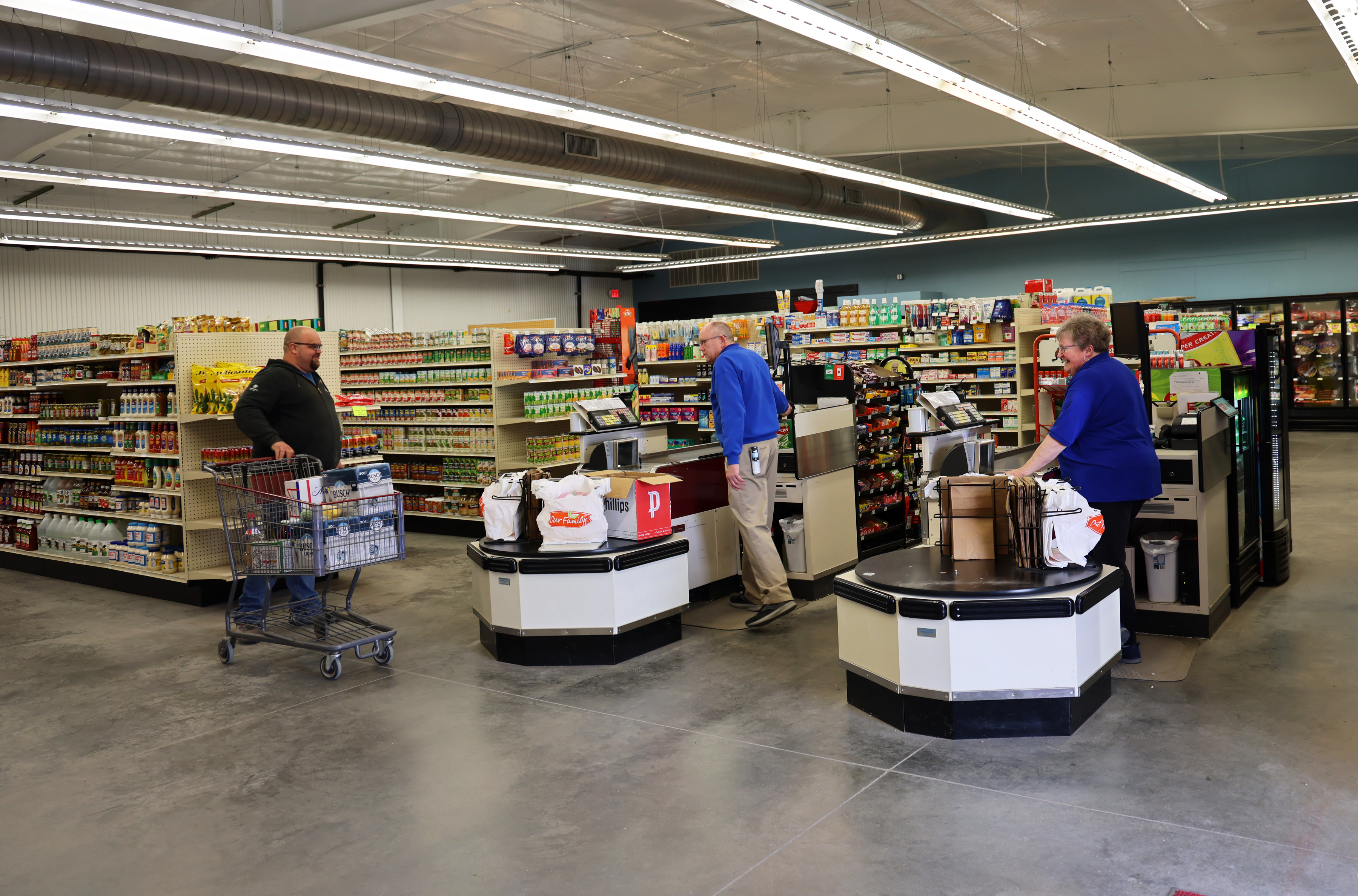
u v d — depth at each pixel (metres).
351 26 7.89
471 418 9.11
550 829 2.93
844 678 4.28
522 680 4.45
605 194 11.80
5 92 9.47
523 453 9.12
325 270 18.53
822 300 11.64
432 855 2.80
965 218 18.52
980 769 3.23
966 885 2.51
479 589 4.95
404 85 6.47
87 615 6.20
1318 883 2.44
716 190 12.29
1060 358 4.18
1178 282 17.34
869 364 7.51
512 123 9.65
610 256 18.38
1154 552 4.67
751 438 5.20
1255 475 5.47
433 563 7.63
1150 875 2.52
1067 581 3.54
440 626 5.54
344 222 17.91
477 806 3.12
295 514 4.59
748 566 5.75
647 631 4.80
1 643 5.54
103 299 15.26
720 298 23.20
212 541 6.44
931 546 4.30
